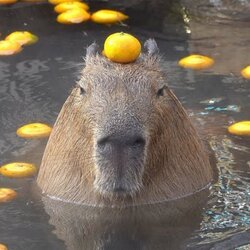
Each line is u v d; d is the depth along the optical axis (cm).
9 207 1255
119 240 1172
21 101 1521
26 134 1434
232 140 1423
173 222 1216
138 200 1261
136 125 1137
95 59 1252
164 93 1234
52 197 1281
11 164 1351
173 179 1275
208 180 1317
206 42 1711
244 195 1277
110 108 1156
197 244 1152
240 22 1784
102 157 1141
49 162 1298
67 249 1146
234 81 1574
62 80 1571
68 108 1265
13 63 1631
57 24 1761
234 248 1135
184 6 1834
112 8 1836
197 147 1310
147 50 1312
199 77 1587
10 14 1806
